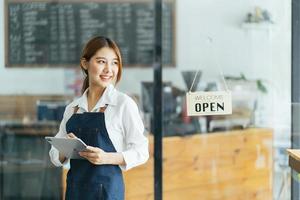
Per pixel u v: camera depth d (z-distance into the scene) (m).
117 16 5.27
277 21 4.39
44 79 5.11
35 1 5.10
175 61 5.05
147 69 5.23
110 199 2.43
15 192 4.74
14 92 5.06
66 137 2.37
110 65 2.52
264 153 4.39
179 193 4.36
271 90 4.41
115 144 2.45
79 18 5.20
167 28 5.11
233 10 4.60
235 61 4.58
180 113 4.89
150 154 4.39
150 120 4.88
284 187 4.31
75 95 5.11
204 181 4.42
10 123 4.96
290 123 4.36
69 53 5.16
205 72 4.70
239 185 4.41
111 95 2.50
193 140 4.47
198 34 4.84
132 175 4.19
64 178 4.61
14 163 4.79
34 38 5.11
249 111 4.44
